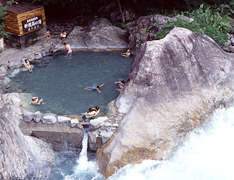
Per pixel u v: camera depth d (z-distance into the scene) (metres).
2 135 10.02
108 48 19.34
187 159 11.22
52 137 11.37
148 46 12.67
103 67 16.94
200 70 13.16
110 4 22.55
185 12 19.05
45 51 18.41
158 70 12.13
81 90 14.50
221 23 17.33
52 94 14.08
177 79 12.42
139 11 21.86
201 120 12.45
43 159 10.77
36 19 18.28
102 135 11.05
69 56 18.22
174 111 11.70
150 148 10.77
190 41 13.52
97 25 20.55
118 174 10.48
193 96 12.51
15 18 16.89
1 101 12.38
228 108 13.83
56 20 22.81
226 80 13.73
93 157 11.53
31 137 11.13
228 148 11.64
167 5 21.53
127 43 19.75
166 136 11.17
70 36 20.12
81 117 12.14
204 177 10.36
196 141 12.02
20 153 10.16
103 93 14.26
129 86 12.46
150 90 11.84
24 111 12.44
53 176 10.64
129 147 10.46
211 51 13.96
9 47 18.34
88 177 10.62
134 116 11.20
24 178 9.98
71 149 11.68
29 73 16.03
